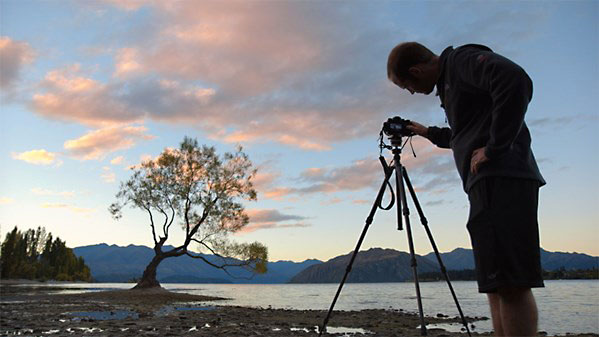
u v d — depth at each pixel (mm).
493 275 2115
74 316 9766
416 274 3717
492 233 2131
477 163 2199
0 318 9062
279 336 6348
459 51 2398
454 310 15852
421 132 3656
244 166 25422
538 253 2098
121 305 14328
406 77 2699
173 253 24938
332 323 9102
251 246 24172
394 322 9516
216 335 6324
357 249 4059
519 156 2189
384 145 3934
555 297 27938
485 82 2164
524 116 2055
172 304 15680
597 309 16328
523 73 2041
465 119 2404
